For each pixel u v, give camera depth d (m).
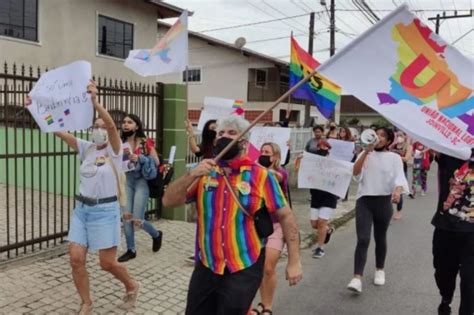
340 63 3.04
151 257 6.18
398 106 3.06
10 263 5.41
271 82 31.80
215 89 31.48
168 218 8.26
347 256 6.99
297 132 16.39
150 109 7.88
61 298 4.66
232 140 2.88
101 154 4.14
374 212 5.36
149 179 5.96
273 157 4.57
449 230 3.92
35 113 4.20
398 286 5.63
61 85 4.14
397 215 9.95
